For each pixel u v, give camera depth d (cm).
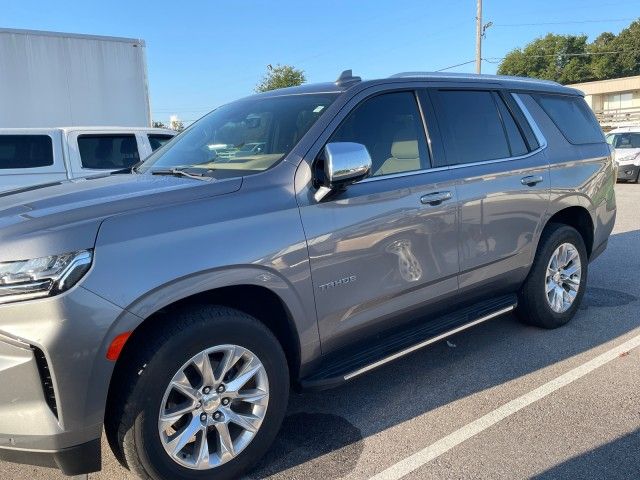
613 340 458
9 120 1095
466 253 385
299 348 305
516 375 400
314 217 302
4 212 269
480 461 300
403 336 363
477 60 2994
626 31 6675
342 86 356
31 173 820
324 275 305
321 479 290
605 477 284
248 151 337
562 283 486
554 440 317
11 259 228
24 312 227
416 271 352
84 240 237
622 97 5475
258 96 412
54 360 228
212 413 275
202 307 271
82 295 231
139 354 251
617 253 763
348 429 337
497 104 434
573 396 367
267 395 289
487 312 413
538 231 446
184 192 275
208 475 274
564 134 481
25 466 305
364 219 321
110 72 1187
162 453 257
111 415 253
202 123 416
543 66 6881
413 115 371
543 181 443
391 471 295
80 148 857
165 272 250
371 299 330
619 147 1828
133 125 1230
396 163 351
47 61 1116
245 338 277
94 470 250
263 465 302
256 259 277
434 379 398
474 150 402
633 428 327
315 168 312
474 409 355
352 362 330
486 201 394
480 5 2948
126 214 253
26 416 235
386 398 373
